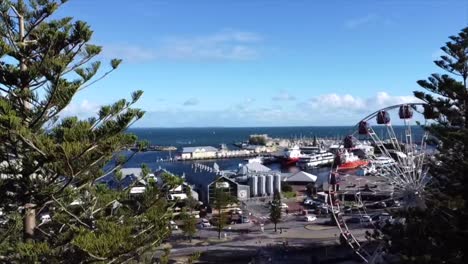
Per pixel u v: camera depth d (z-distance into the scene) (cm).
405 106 4603
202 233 8812
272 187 12344
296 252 7331
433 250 2700
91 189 2084
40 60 1775
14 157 1695
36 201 1783
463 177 2903
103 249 1493
